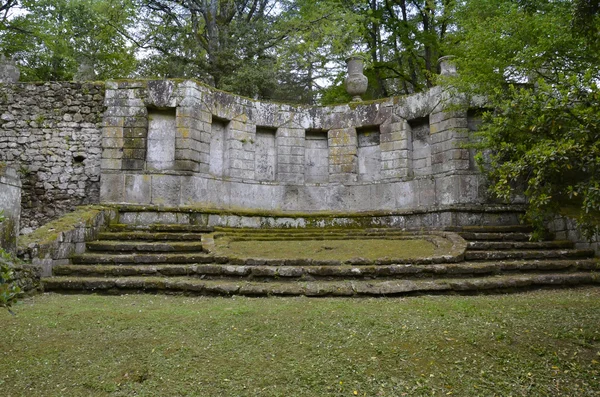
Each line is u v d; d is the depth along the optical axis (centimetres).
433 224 1105
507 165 438
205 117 1170
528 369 366
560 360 378
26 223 1070
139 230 973
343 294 600
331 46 1697
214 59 1938
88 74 1798
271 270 675
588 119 375
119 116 1114
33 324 467
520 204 1092
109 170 1087
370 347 403
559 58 791
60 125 1116
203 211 1094
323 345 409
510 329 443
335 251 841
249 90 1858
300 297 598
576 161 383
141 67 1962
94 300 598
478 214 1080
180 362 377
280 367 369
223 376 355
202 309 524
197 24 2050
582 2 518
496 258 790
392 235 1028
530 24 850
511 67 880
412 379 352
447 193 1127
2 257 307
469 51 976
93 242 843
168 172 1108
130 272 706
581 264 745
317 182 1316
